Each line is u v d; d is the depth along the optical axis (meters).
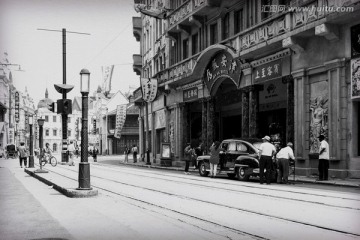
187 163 25.36
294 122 21.28
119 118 69.44
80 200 11.92
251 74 25.00
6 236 7.22
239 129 31.28
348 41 18.09
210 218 8.90
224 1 27.45
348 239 6.87
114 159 57.50
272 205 10.65
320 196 12.35
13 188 15.69
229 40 26.05
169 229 7.76
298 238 6.99
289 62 21.66
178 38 35.66
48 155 35.56
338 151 18.36
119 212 9.75
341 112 18.38
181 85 34.88
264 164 17.14
